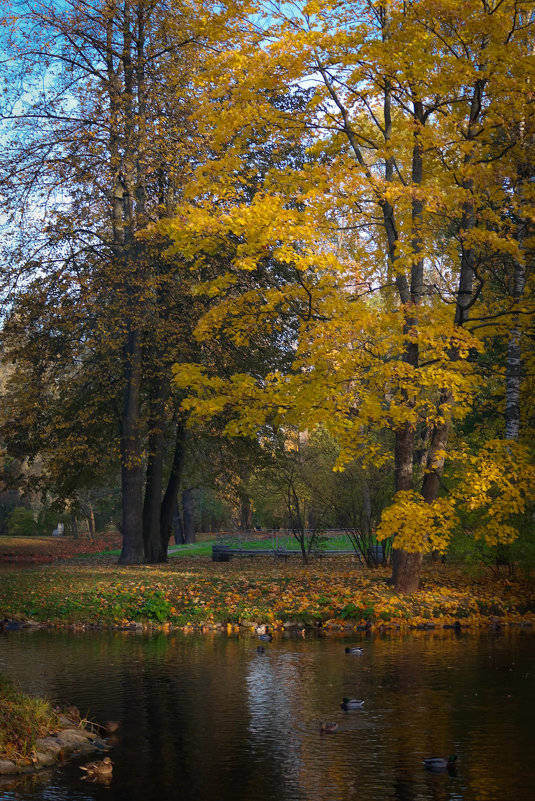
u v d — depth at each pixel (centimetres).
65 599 1748
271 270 2420
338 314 1534
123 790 621
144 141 2303
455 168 1686
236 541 3969
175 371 1684
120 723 820
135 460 2542
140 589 1820
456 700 916
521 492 1783
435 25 1552
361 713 858
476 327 1736
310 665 1134
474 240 1545
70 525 6341
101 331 2412
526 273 2070
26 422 2566
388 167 1806
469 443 2403
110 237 2739
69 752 726
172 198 2541
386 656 1211
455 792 610
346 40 1536
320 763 686
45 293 2397
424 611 1623
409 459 1775
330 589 1777
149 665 1135
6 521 5934
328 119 1698
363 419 1508
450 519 1605
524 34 1594
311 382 1521
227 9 1597
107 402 2709
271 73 1591
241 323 1666
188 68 2366
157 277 2380
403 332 1670
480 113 1669
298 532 2750
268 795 607
